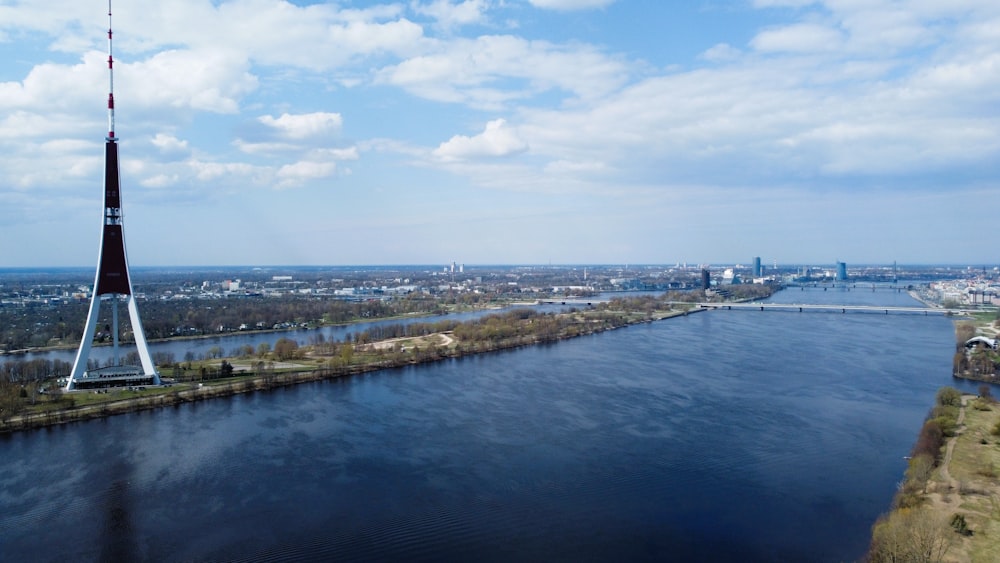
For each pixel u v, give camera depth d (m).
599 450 181.88
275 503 146.88
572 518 139.62
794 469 166.75
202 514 141.38
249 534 132.62
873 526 131.75
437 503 147.12
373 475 163.50
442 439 192.50
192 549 126.88
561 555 124.31
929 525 116.00
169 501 147.75
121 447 183.75
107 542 129.25
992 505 133.38
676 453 179.12
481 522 137.75
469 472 165.62
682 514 141.25
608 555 124.06
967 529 121.94
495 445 186.75
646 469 167.00
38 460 172.62
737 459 174.12
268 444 187.50
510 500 148.75
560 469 167.38
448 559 122.44
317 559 123.00
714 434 196.38
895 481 158.50
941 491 140.88
